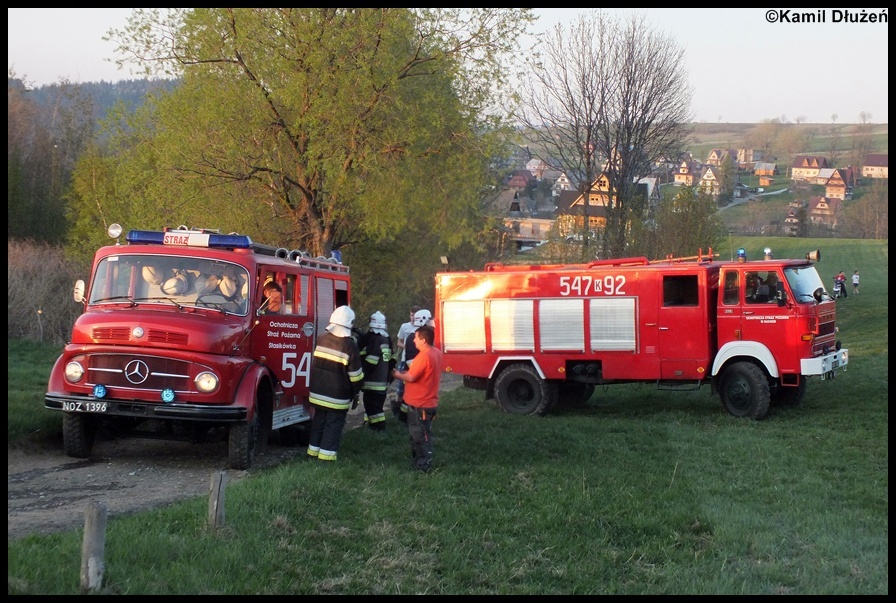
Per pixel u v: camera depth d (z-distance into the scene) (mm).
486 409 18453
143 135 26609
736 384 16531
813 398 18422
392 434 14180
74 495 9383
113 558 6355
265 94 23875
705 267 16859
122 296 11438
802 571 7426
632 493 10000
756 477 11219
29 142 50094
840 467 11922
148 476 10562
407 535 8070
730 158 163250
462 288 18672
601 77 42156
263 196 26125
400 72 24312
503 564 7512
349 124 23562
